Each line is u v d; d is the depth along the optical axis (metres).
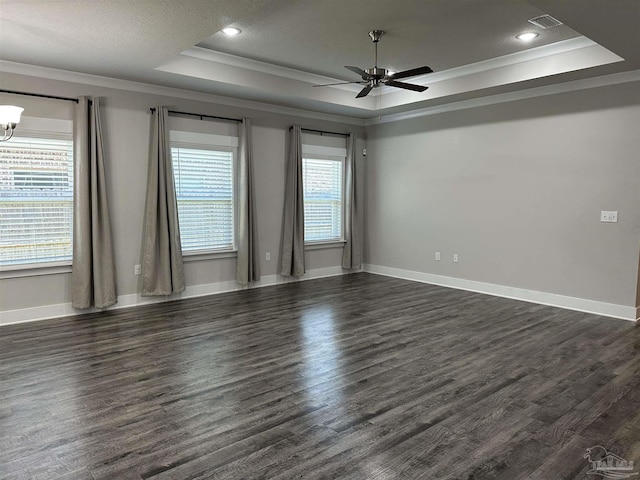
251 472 2.16
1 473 2.15
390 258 7.36
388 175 7.27
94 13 3.20
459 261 6.38
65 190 4.80
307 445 2.39
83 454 2.31
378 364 3.53
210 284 5.98
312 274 7.12
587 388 3.09
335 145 7.18
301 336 4.21
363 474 2.14
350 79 5.94
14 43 3.83
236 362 3.56
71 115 4.75
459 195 6.32
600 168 4.94
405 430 2.54
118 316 4.86
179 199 5.62
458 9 3.67
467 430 2.54
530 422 2.63
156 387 3.10
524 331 4.37
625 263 4.81
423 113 6.67
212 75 4.98
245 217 6.04
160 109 5.23
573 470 2.17
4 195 4.47
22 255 4.61
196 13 3.21
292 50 4.74
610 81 4.79
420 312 5.08
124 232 5.21
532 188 5.53
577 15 3.14
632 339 4.14
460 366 3.49
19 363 3.53
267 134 6.36
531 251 5.59
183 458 2.27
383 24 4.01
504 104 5.73
